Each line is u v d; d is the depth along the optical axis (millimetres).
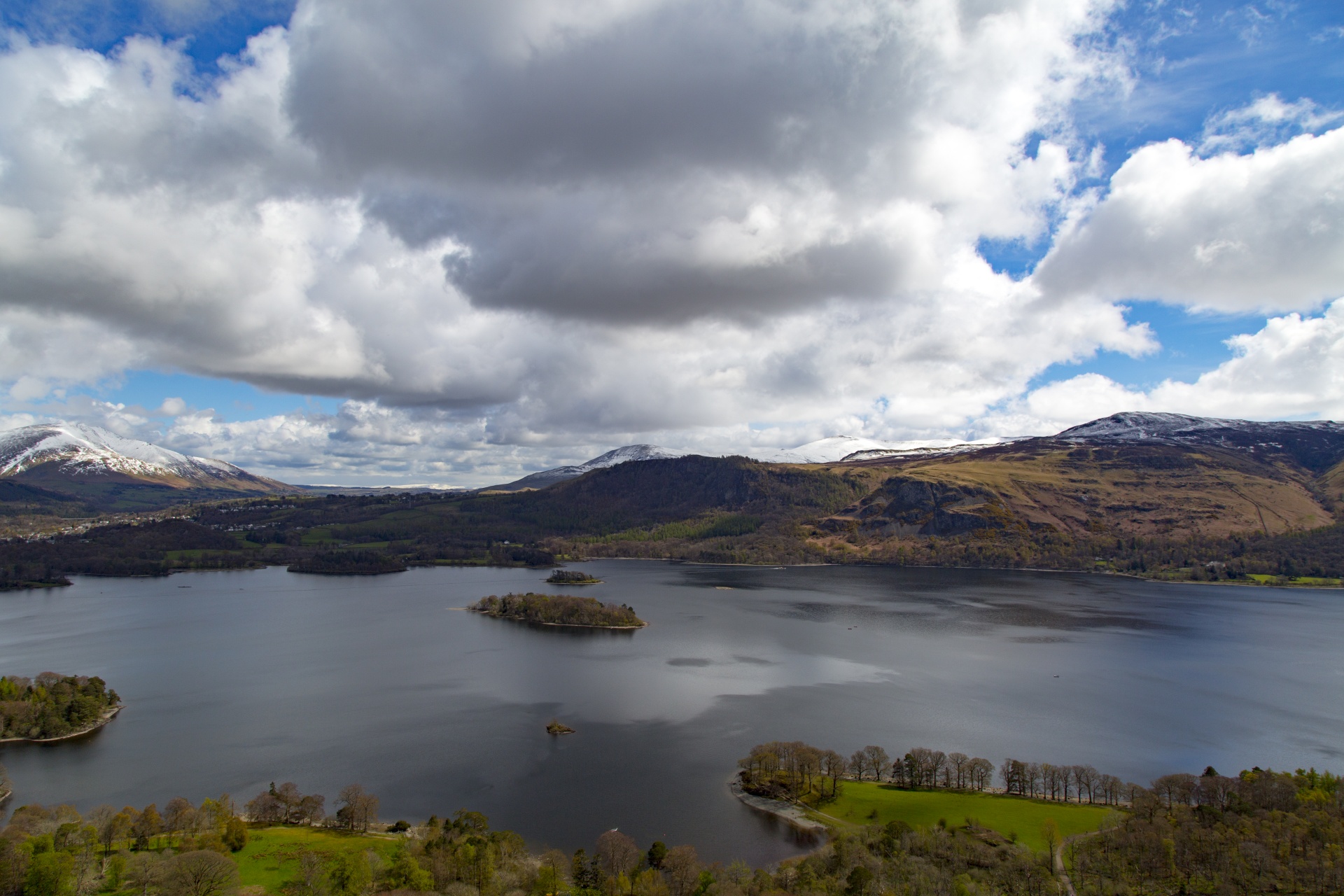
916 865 112688
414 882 108062
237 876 105938
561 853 124500
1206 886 111250
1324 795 134875
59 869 103188
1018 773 155625
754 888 109125
